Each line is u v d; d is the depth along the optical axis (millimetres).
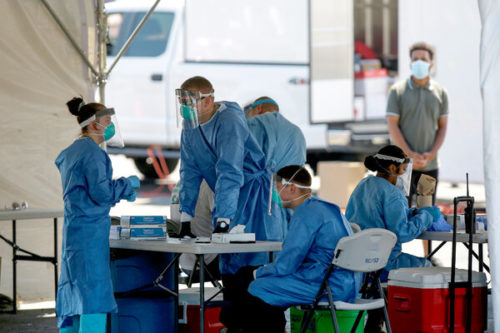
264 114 11102
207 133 9797
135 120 22750
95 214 9367
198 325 9930
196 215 11297
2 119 12820
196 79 9695
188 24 22297
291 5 22297
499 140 9031
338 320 9047
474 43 21828
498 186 9031
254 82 22203
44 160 13125
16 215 11594
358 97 22578
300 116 22359
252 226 9969
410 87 15562
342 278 8625
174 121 22453
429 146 15562
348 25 22250
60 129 13148
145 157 24828
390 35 22516
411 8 22188
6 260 13195
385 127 22531
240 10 22250
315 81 22328
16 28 12648
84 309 9258
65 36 12938
